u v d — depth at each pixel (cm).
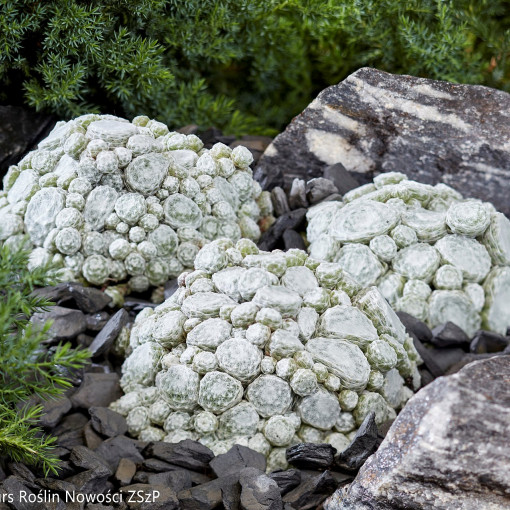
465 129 142
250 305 127
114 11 145
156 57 145
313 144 145
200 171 138
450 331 135
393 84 143
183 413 127
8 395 123
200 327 127
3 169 144
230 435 126
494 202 143
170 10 148
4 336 120
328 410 126
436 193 140
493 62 155
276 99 163
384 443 120
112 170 135
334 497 122
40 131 146
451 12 150
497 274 137
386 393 128
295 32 156
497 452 117
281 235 140
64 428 127
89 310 133
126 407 128
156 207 136
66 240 134
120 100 149
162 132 140
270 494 121
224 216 138
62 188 135
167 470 124
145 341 130
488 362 120
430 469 118
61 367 129
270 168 145
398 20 150
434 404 118
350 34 152
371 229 136
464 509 119
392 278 136
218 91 162
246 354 126
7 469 123
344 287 130
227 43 153
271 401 126
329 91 144
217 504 122
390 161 145
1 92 148
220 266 130
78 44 144
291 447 125
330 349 127
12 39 142
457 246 137
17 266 123
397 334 130
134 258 135
